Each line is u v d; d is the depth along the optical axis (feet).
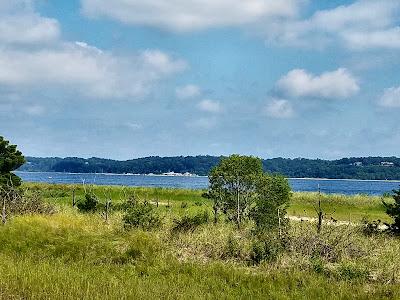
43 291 35.70
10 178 83.92
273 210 68.33
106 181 485.56
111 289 36.47
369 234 65.98
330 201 138.51
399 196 70.85
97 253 51.21
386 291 40.11
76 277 40.11
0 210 71.15
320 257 51.11
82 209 86.07
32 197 79.82
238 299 36.94
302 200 138.72
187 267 46.47
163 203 121.80
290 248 52.42
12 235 55.01
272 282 42.37
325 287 41.16
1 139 87.61
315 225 61.36
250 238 56.95
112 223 67.15
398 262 48.80
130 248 51.78
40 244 53.26
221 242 54.80
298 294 38.81
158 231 61.26
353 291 40.29
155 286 38.34
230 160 73.41
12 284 36.83
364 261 49.73
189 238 56.54
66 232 57.06
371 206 133.59
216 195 74.54
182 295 36.04
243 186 73.46
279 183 72.08
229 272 44.96
